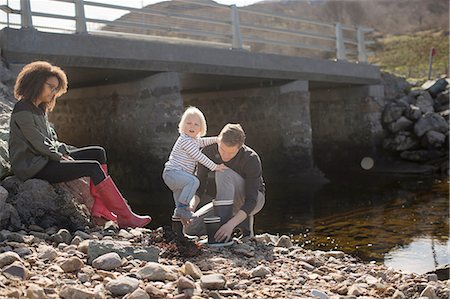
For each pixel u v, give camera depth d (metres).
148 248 4.49
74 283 3.65
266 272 4.29
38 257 4.18
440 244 7.86
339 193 13.28
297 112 16.16
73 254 4.31
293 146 16.25
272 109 16.66
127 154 13.28
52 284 3.49
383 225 9.34
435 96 19.94
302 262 4.84
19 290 3.23
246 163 5.27
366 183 15.05
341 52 18.03
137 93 12.98
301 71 16.06
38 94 5.28
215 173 5.32
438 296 4.16
